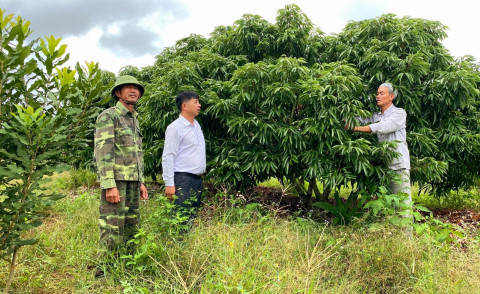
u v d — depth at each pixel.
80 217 4.16
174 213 3.29
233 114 4.32
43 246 3.15
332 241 3.23
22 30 1.94
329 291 2.59
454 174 5.63
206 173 4.92
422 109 4.79
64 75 2.10
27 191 2.06
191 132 3.55
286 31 4.67
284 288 2.41
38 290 2.48
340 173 4.05
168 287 2.46
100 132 2.74
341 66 3.98
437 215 5.70
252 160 4.30
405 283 2.77
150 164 5.00
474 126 4.87
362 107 4.36
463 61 4.81
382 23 4.64
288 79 4.21
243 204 4.51
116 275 2.63
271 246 3.10
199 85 4.80
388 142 3.89
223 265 2.58
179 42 5.89
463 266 2.89
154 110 4.71
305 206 5.45
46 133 2.01
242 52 5.14
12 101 2.11
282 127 4.15
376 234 3.26
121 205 2.86
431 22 4.88
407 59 4.21
